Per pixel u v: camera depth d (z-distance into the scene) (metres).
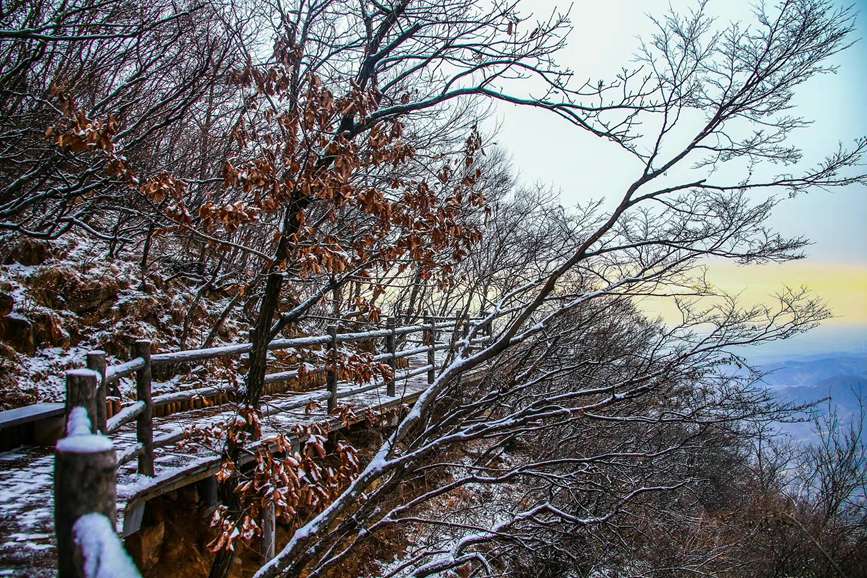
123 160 4.66
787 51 4.45
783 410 5.79
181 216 4.84
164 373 7.26
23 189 7.69
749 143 4.64
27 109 7.13
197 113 9.09
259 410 5.20
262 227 9.03
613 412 7.50
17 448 4.84
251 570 6.20
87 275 7.28
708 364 5.45
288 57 5.67
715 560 8.68
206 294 9.48
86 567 1.21
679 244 5.07
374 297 5.72
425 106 5.97
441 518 7.21
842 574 11.80
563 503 7.69
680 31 4.93
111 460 1.42
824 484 15.06
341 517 7.45
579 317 7.91
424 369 9.27
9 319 6.15
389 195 6.55
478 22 6.23
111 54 7.32
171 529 5.31
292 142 5.11
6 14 5.93
